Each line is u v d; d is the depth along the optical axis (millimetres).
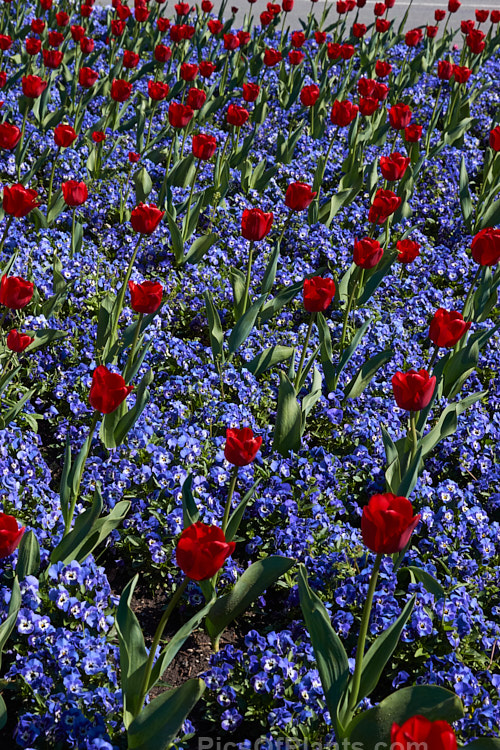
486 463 4914
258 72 10828
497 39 12656
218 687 3342
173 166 7793
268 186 8164
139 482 4312
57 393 5004
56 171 7855
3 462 4195
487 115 11188
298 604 3842
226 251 7090
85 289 6078
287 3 11320
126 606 3006
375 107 7660
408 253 5723
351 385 5223
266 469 4617
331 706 2881
